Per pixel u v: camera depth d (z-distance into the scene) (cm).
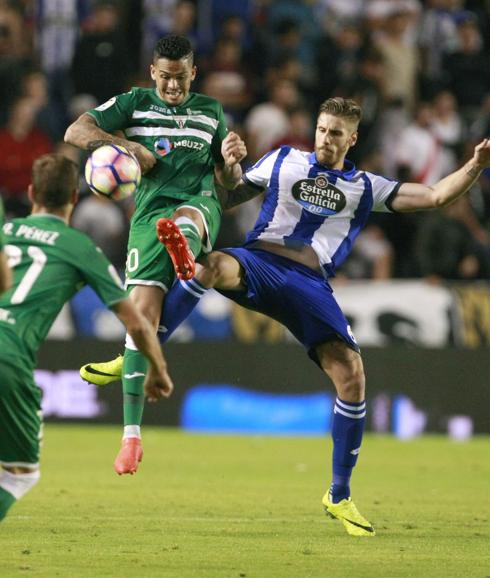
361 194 2514
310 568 1944
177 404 4850
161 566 1938
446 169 5638
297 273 2467
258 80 5825
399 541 2277
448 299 4872
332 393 4809
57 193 1866
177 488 3117
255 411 4819
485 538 2325
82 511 2620
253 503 2834
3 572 1859
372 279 5150
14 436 1809
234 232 5000
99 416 4806
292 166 2528
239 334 4853
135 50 5784
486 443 4588
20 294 1816
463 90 6044
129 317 1825
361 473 3569
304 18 6103
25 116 5212
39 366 4806
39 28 5812
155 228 2406
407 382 4797
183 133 2469
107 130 2445
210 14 5881
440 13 6234
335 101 2503
